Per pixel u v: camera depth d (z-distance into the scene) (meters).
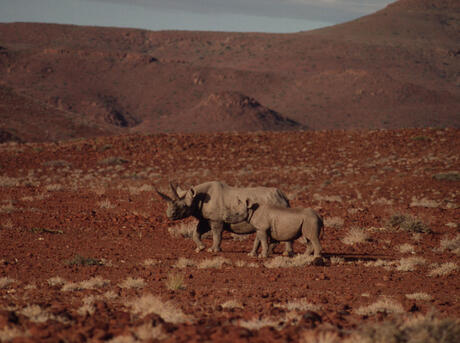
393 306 7.84
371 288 9.81
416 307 7.95
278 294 9.09
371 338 5.73
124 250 14.43
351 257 14.04
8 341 5.74
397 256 14.27
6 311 6.71
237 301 8.44
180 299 8.58
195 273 11.14
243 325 6.60
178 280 9.48
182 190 13.84
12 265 11.80
